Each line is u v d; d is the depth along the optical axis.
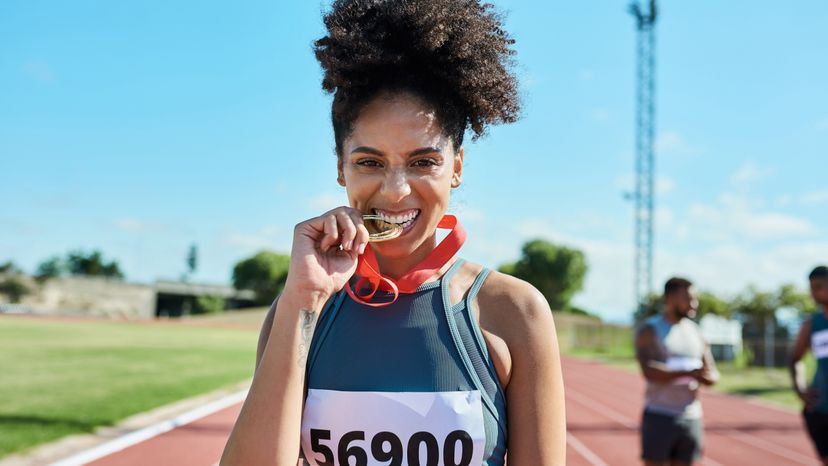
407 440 1.24
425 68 1.38
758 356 25.86
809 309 28.92
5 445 5.86
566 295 84.25
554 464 1.26
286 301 1.29
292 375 1.24
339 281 1.31
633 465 7.45
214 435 7.23
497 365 1.29
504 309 1.33
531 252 84.69
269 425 1.21
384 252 1.39
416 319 1.32
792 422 11.28
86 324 37.25
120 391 9.81
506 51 1.53
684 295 4.90
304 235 1.33
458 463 1.23
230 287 82.25
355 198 1.38
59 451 5.96
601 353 41.84
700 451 4.91
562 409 1.31
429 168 1.35
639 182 33.62
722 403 14.17
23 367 12.82
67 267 87.50
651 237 33.41
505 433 1.30
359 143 1.35
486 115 1.48
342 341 1.33
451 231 1.41
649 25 33.75
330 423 1.28
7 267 63.91
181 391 10.24
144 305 68.56
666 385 4.82
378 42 1.38
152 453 6.29
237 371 14.02
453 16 1.40
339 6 1.50
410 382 1.27
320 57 1.45
